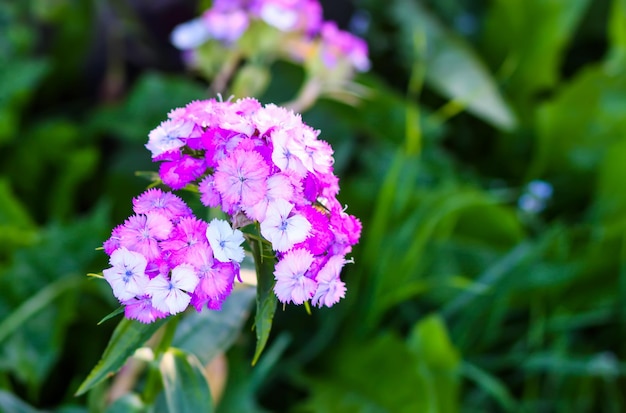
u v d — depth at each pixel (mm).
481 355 908
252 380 747
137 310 475
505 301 872
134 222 478
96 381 513
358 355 830
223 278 472
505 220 948
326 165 493
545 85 1169
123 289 468
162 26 1163
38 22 1182
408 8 1128
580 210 1111
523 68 1173
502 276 865
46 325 771
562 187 1109
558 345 869
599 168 1058
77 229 823
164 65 1184
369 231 954
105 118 1004
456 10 1256
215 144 493
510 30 1176
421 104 1240
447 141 1219
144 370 731
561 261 929
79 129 1035
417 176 1021
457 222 970
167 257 472
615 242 932
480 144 1228
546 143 1087
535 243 905
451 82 1061
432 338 805
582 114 1058
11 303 772
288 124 498
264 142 495
